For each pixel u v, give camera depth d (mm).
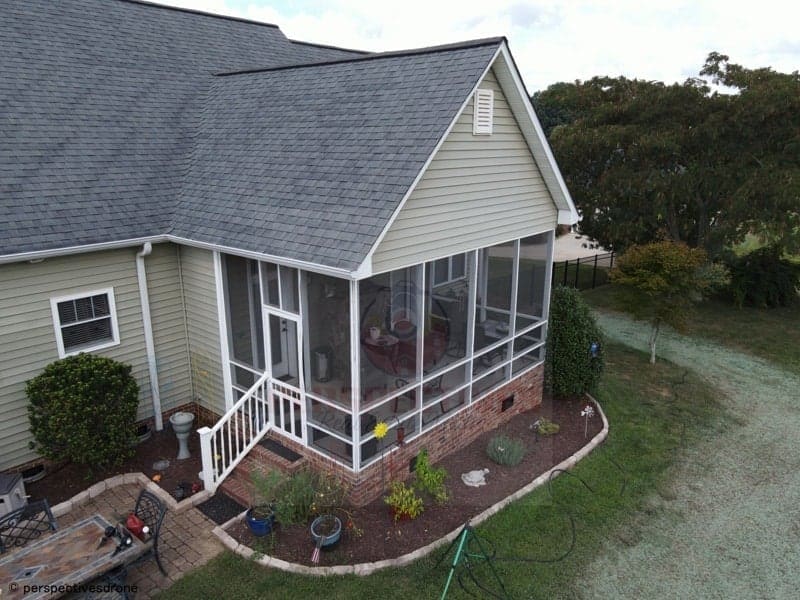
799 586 7215
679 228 21797
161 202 10000
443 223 8430
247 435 9945
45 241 8266
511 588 6938
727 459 10203
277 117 10555
